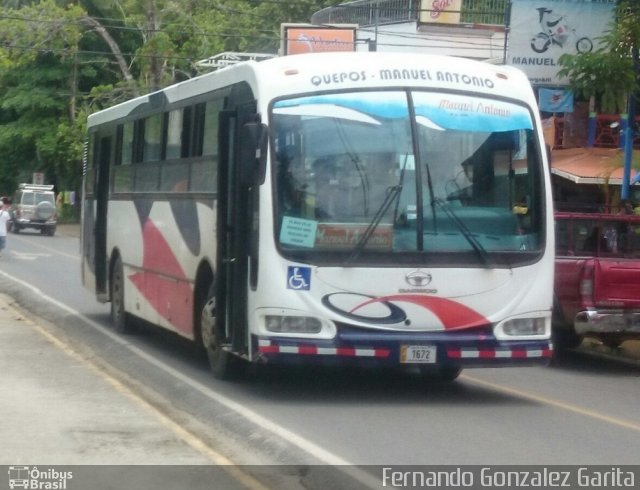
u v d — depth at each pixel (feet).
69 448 28.76
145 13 154.40
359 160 35.68
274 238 34.96
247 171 35.06
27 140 203.51
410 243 35.55
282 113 35.63
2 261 110.11
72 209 212.02
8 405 34.42
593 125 91.97
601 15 89.66
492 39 106.83
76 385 38.78
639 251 52.49
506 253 36.42
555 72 89.71
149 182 49.65
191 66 143.54
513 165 37.19
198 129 42.65
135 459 27.78
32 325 58.34
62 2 189.57
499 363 36.19
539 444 30.81
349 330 35.09
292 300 34.83
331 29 109.50
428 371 43.52
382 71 36.52
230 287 37.96
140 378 41.86
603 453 29.86
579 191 89.10
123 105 55.21
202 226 41.24
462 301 35.83
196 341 42.73
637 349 55.42
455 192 36.17
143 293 50.44
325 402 36.76
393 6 112.78
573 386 43.52
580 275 46.78
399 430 32.19
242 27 155.94
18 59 162.20
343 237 35.22
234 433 31.68
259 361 34.99
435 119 36.40
